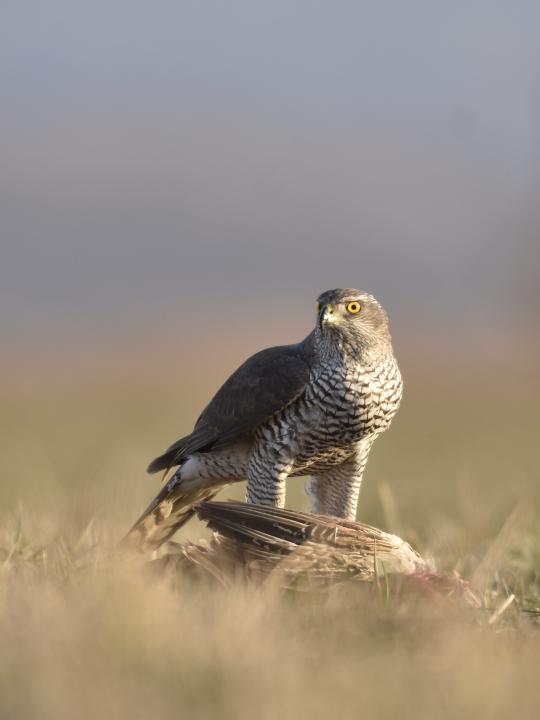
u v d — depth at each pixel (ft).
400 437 118.42
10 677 23.39
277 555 31.89
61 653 24.38
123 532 44.86
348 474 44.75
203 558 32.12
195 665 23.81
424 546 41.37
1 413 146.20
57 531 39.19
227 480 45.50
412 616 29.01
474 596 32.17
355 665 25.09
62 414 146.10
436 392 174.81
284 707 22.24
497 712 22.90
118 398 169.17
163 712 21.98
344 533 32.22
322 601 29.96
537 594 34.47
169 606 27.32
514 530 40.04
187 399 166.81
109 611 26.22
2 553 35.14
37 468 86.79
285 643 26.07
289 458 43.50
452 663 25.13
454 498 62.75
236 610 27.14
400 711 22.75
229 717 21.88
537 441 112.27
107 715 21.81
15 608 27.35
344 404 42.34
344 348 42.11
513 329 223.51
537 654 26.86
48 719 21.67
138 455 89.25
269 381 43.01
